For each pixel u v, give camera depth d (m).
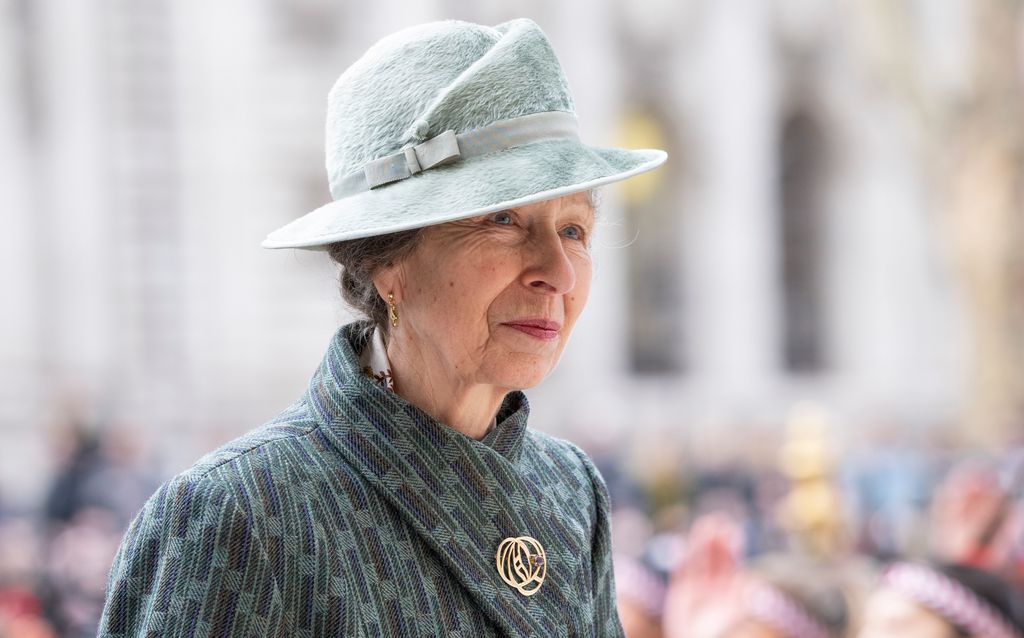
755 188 45.50
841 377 46.06
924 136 30.16
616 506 18.89
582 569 3.00
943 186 30.06
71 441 17.38
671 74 44.75
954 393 40.47
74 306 34.41
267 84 36.56
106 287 34.66
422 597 2.71
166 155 35.56
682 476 23.12
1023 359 29.28
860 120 46.25
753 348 45.28
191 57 35.94
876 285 46.28
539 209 2.85
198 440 28.39
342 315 3.15
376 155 2.84
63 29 34.72
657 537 10.60
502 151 2.80
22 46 34.62
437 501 2.78
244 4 36.47
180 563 2.56
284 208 36.50
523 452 3.11
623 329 43.66
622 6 44.16
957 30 30.69
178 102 35.66
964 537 5.16
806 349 46.81
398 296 2.92
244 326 35.53
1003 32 29.31
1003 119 29.36
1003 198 29.39
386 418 2.80
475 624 2.76
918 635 4.41
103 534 14.29
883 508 18.73
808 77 46.12
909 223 46.19
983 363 29.39
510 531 2.85
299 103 36.78
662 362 44.75
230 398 34.44
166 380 34.22
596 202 3.08
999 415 28.83
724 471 24.98
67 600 10.02
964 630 4.38
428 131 2.79
